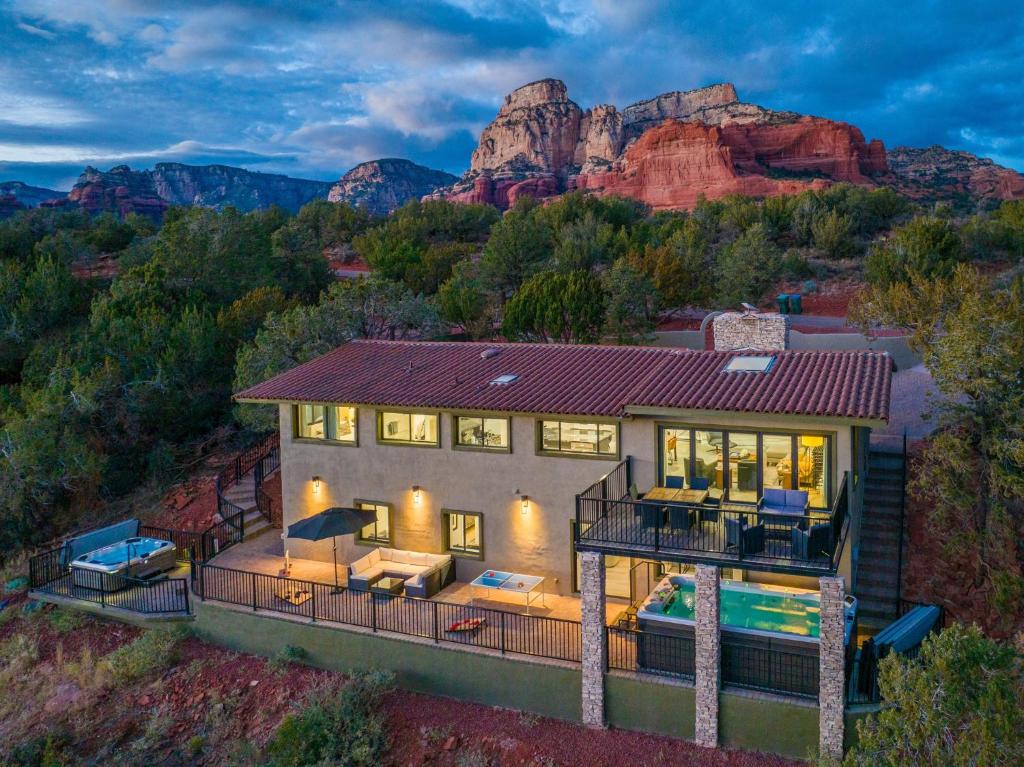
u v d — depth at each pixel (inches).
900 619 638.5
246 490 1112.8
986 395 725.3
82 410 1206.3
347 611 749.9
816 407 639.1
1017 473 708.7
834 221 2561.5
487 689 666.8
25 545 1110.4
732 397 685.3
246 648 764.6
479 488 800.3
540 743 619.2
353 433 861.8
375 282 1342.3
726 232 2728.8
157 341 1386.6
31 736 697.0
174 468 1254.3
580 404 732.7
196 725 685.3
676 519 622.8
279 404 890.1
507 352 917.2
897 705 444.5
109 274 2541.8
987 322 741.9
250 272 1979.6
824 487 671.1
